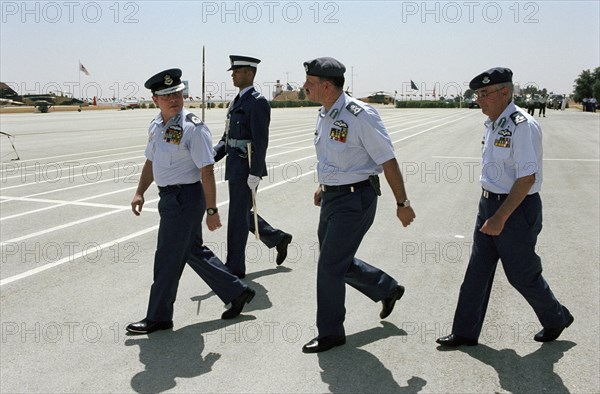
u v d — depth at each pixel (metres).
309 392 3.17
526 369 3.40
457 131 24.34
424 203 8.45
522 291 3.59
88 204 8.34
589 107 56.75
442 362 3.50
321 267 3.65
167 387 3.23
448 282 4.96
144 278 5.07
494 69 3.39
